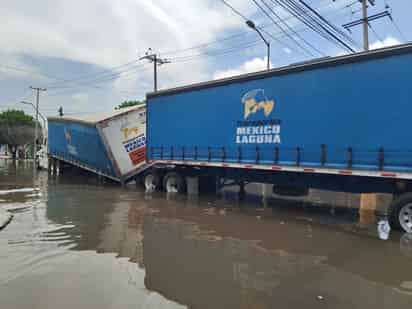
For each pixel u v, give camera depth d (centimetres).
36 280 432
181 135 1223
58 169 2275
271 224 785
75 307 356
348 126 775
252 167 982
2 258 521
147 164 1380
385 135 714
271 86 941
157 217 859
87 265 491
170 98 1270
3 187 1553
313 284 425
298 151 871
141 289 405
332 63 808
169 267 485
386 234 687
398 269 483
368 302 374
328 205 1073
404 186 725
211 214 904
